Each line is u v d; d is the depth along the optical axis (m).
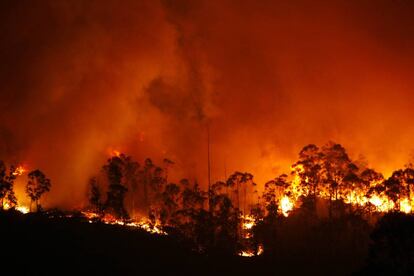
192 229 85.38
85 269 66.81
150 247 77.75
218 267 74.94
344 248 78.38
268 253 81.00
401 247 49.44
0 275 62.28
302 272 73.19
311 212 84.94
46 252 70.00
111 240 77.56
